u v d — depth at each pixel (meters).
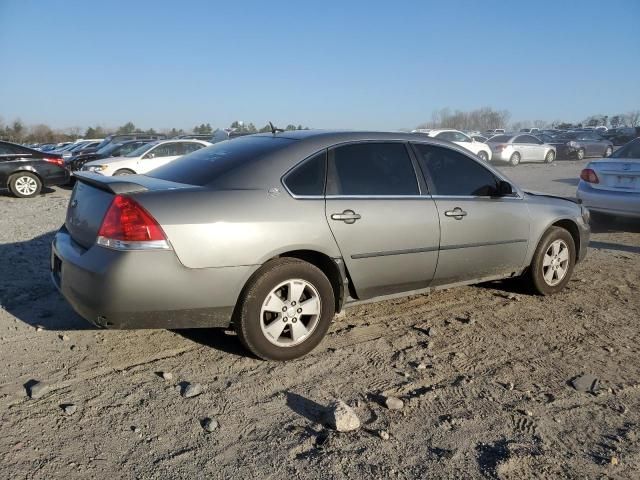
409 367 3.84
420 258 4.37
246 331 3.68
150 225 3.34
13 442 2.85
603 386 3.62
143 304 3.38
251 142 4.32
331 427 3.06
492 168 4.99
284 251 3.72
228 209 3.55
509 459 2.79
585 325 4.70
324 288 3.90
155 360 3.83
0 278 5.63
